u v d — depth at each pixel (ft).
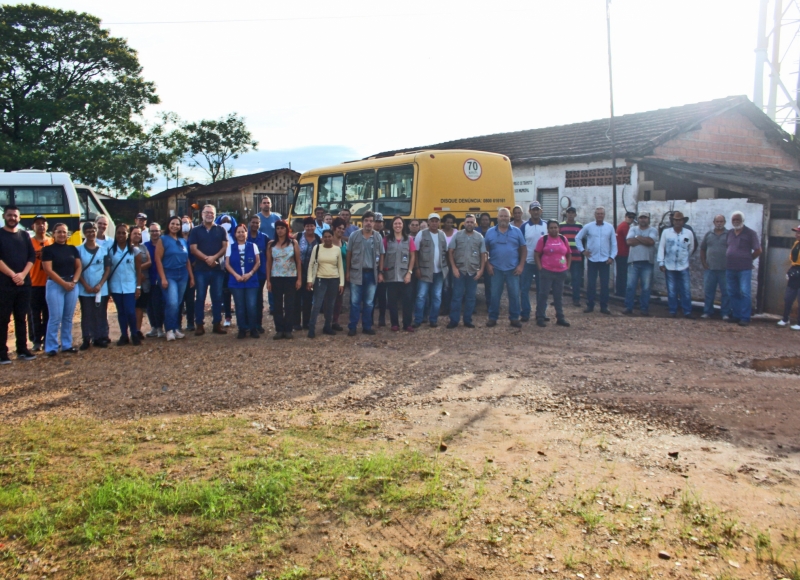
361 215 44.68
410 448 17.15
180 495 13.83
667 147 50.42
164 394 22.58
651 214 44.96
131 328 30.42
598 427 18.74
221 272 32.53
